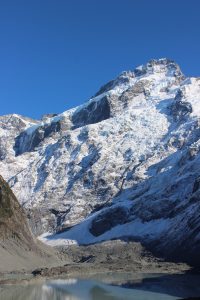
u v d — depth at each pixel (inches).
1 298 5639.8
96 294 6254.9
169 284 7416.3
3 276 7859.3
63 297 5920.3
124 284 7450.8
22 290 6437.0
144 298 5885.8
